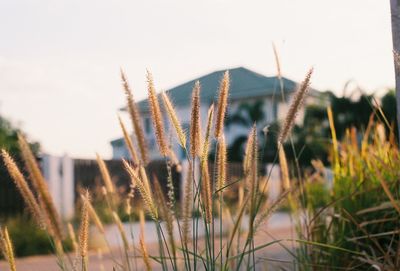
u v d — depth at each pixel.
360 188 3.96
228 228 3.12
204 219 2.35
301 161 20.30
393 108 20.11
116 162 15.58
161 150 2.35
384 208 3.64
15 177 2.03
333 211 3.90
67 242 7.61
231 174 19.31
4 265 8.93
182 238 2.34
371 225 3.77
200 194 2.34
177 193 16.20
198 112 2.28
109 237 9.95
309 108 22.19
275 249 7.58
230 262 2.85
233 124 37.41
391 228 3.75
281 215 15.64
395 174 3.50
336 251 3.66
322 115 22.08
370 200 3.87
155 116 2.34
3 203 12.42
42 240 9.99
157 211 2.33
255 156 2.42
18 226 10.63
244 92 37.47
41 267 8.45
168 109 2.32
